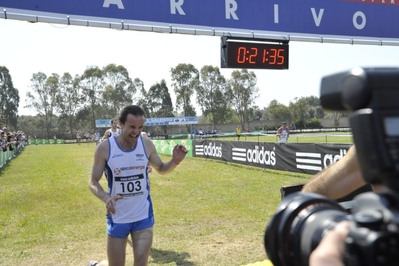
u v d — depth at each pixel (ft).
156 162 10.77
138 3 22.20
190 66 257.14
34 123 276.00
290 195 2.47
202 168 50.75
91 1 21.21
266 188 33.37
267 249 2.40
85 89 267.59
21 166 66.33
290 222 2.25
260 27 25.05
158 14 22.63
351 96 1.80
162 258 16.74
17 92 278.26
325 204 2.30
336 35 27.02
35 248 18.95
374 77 1.74
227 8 24.17
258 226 21.34
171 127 263.70
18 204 30.48
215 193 32.27
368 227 1.56
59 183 43.19
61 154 100.73
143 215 10.25
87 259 17.29
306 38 26.25
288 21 25.77
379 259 1.49
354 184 2.93
